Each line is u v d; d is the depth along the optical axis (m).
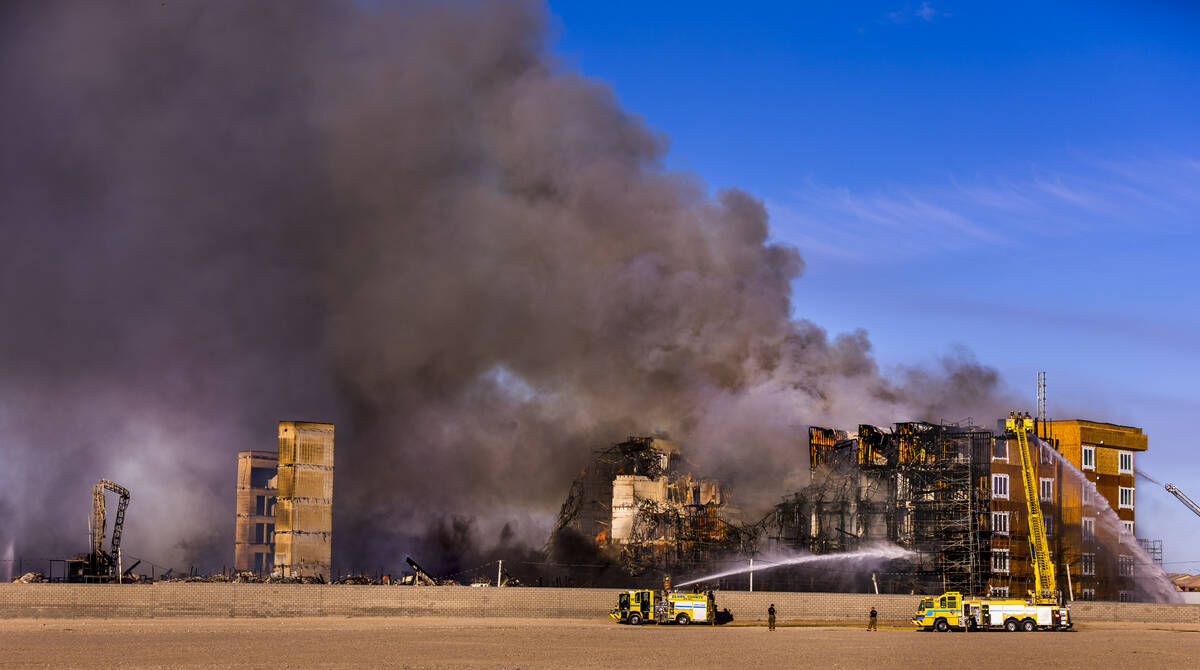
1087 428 116.62
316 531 102.25
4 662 46.09
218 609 73.31
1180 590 122.44
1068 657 57.78
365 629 67.81
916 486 104.62
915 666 51.66
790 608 84.38
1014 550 104.12
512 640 61.38
